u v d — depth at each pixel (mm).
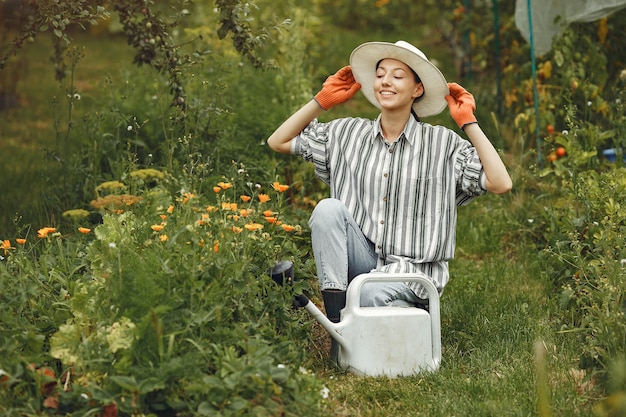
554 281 5602
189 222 4395
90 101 10836
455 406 4047
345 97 4840
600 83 7977
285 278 4438
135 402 3604
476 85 10781
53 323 4176
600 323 4293
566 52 7848
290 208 6648
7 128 10055
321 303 5285
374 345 4387
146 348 3811
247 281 4270
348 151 4793
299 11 9406
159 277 4008
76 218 5754
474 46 10180
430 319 4453
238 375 3631
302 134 4895
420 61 4586
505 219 6797
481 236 6688
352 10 16016
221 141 6625
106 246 4184
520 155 7535
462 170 4656
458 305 5344
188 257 4203
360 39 14508
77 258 4777
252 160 6738
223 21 5652
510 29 9242
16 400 3682
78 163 6613
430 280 4516
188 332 3941
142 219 4668
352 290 4414
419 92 4746
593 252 5238
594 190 5629
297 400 3736
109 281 4023
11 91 11289
